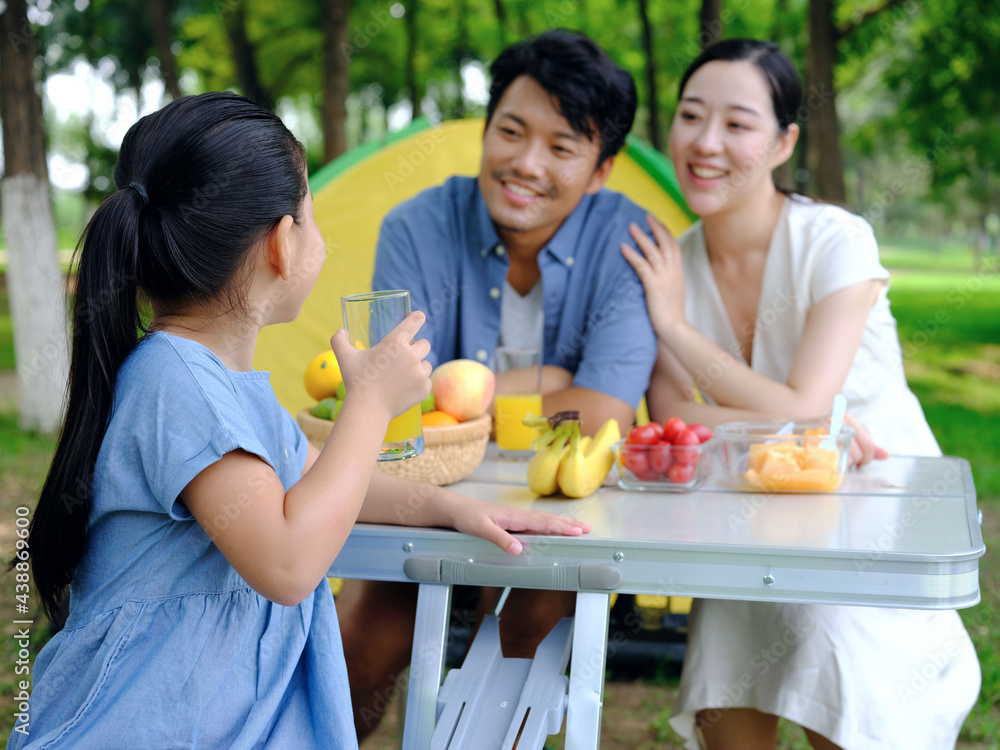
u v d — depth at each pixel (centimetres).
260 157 103
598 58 181
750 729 160
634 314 190
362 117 1375
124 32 1164
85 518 100
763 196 192
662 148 1024
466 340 205
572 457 142
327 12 680
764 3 974
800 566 116
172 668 98
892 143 1168
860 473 163
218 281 103
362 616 162
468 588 205
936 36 923
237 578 103
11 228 536
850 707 146
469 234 203
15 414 590
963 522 128
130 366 100
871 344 192
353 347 116
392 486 132
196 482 96
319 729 109
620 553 120
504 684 129
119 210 100
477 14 1070
